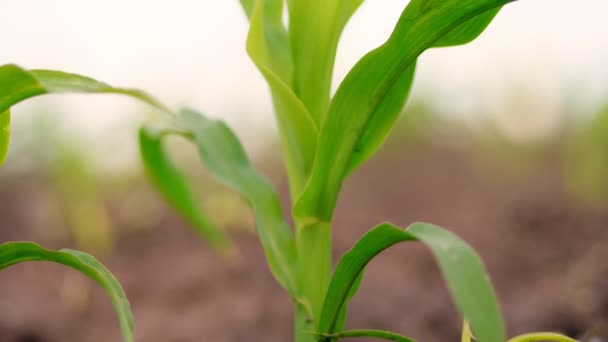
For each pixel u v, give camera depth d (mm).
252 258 941
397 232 397
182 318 830
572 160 1479
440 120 2100
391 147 2027
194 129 491
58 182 1129
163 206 1258
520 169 1788
